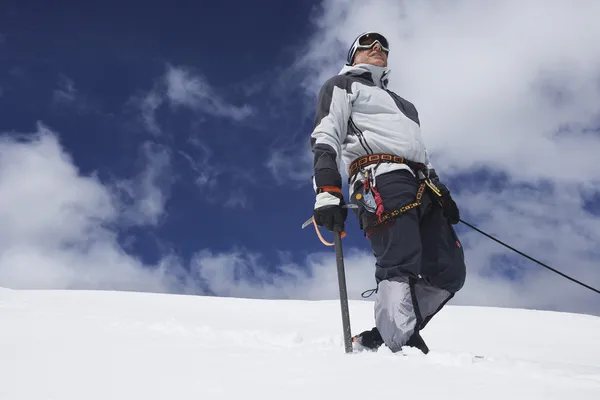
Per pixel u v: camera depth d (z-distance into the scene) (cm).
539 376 134
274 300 838
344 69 246
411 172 222
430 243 226
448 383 120
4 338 198
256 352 167
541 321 746
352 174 232
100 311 472
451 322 709
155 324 272
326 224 200
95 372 133
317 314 704
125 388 118
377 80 249
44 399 111
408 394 111
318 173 211
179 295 818
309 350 180
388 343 203
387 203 214
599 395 113
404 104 246
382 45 254
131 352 164
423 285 226
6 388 119
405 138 226
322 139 221
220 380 124
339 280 192
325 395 110
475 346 468
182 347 177
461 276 228
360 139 228
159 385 120
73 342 187
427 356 163
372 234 219
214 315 610
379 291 210
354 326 554
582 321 775
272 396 110
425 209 224
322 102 233
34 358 153
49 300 570
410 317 202
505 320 756
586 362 381
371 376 127
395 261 210
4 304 472
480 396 110
